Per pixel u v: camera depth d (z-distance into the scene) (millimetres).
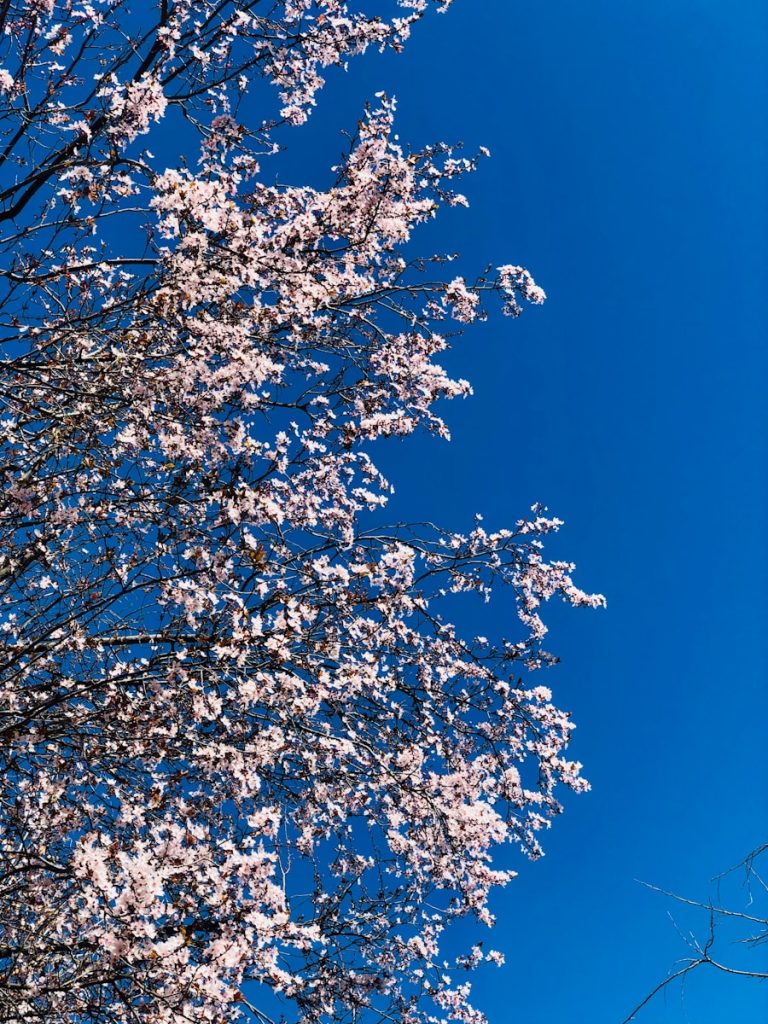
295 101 6910
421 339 7121
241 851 5379
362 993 6867
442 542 7172
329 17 6730
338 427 7188
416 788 6242
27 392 6203
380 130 6207
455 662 7598
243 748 5641
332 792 6574
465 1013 7031
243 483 5484
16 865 5023
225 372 5754
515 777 7238
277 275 5789
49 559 6066
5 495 5785
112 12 6250
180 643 5711
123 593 5434
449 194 7105
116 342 5789
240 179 6566
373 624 6363
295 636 5387
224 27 6316
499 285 7082
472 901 6980
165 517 5824
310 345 6684
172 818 5422
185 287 5344
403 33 6863
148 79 5539
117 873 4508
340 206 6039
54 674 5648
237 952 4438
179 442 5871
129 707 5375
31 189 5863
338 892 7172
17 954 4840
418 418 7371
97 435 5691
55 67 6355
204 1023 4223
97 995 4637
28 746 5332
